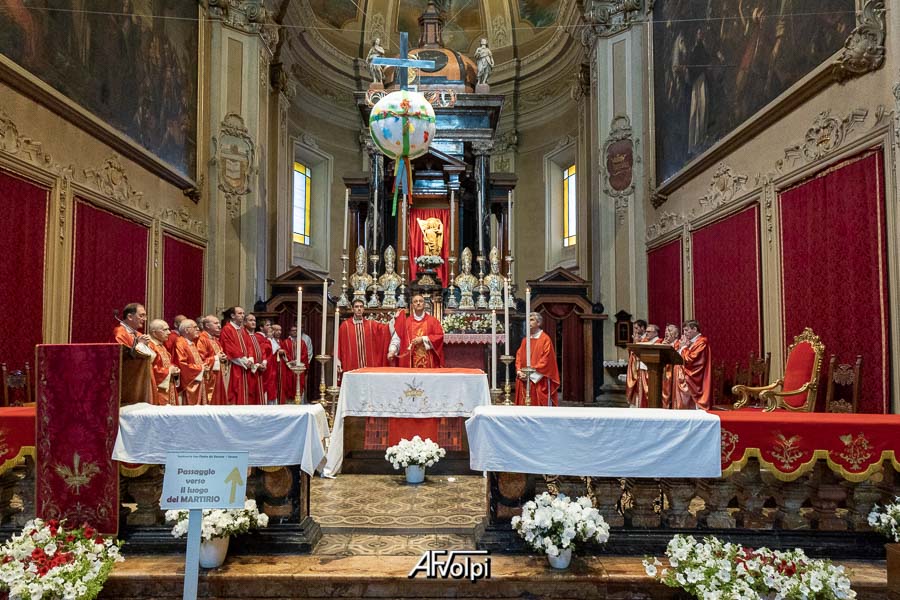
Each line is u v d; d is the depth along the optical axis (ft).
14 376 20.49
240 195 38.91
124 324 19.93
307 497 14.16
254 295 39.06
